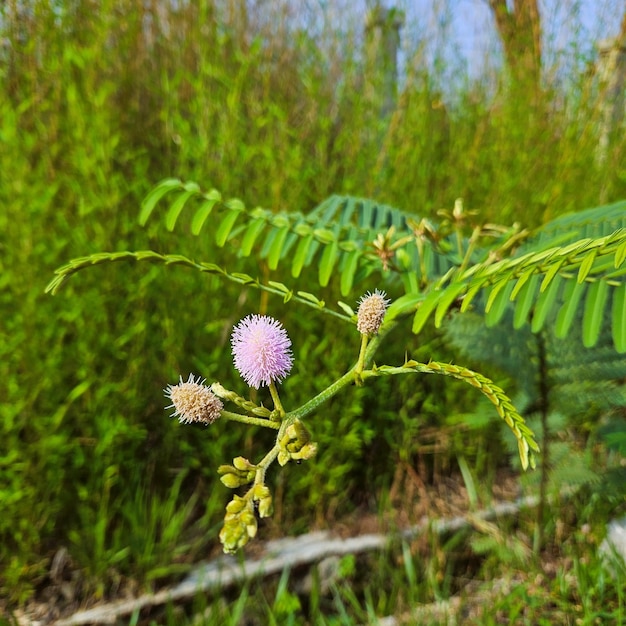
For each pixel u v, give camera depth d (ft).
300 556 1.62
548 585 1.54
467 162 2.04
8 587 1.45
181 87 1.93
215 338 1.68
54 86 1.63
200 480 1.77
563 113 2.33
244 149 1.61
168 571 1.50
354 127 1.86
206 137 1.61
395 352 1.83
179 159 1.73
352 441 1.69
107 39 1.86
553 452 1.45
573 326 1.23
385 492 1.83
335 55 2.11
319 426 1.68
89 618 1.42
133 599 1.48
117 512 1.59
